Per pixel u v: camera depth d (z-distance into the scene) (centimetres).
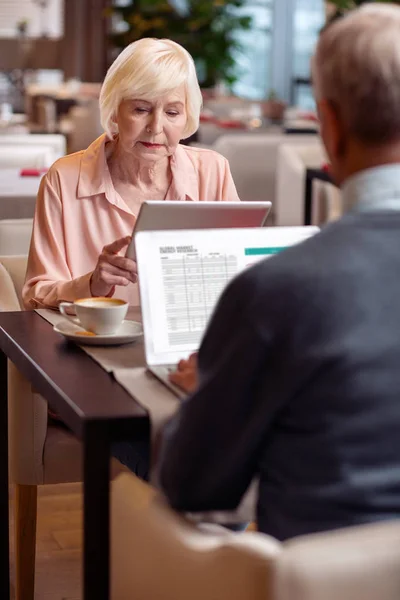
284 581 112
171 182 244
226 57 1177
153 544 136
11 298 246
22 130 700
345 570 112
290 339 118
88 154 240
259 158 655
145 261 179
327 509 121
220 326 124
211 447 126
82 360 179
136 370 173
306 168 555
